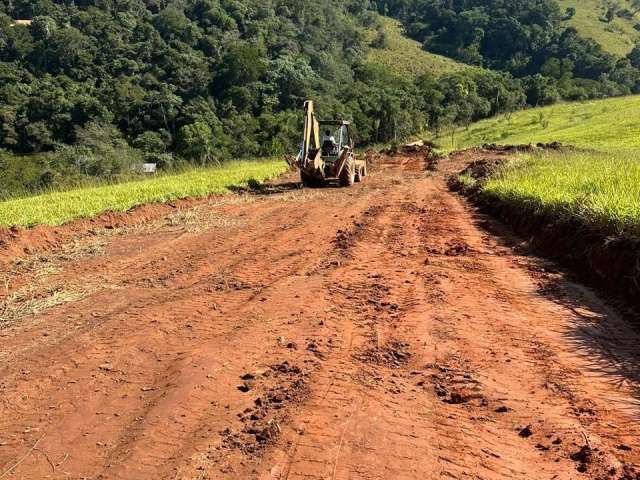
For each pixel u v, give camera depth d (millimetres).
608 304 6477
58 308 7137
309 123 19078
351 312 6324
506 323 5910
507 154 30141
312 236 11016
